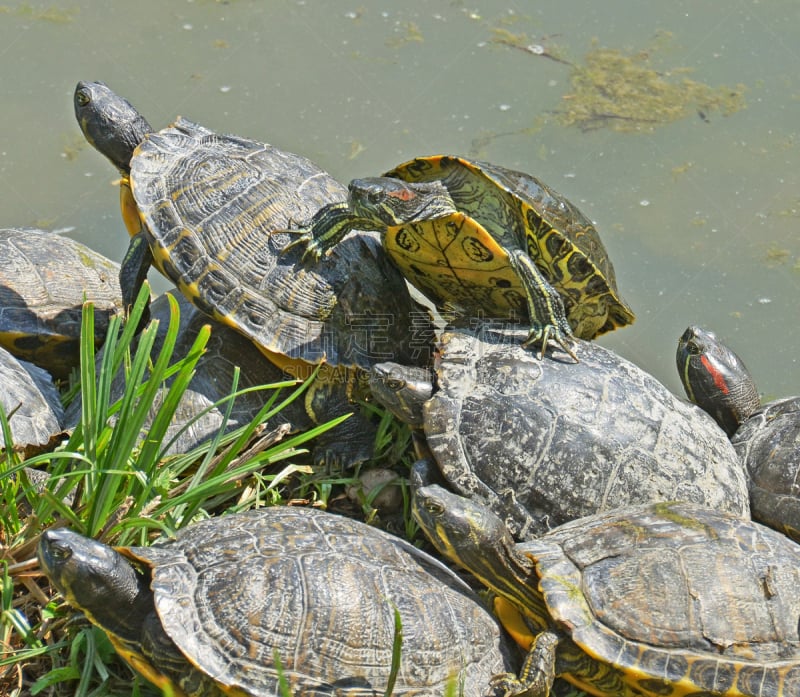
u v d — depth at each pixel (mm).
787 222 14750
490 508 8727
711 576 7688
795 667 7426
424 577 7578
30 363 10508
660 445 9023
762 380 12820
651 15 18203
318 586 7098
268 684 6773
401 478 9789
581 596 7629
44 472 8984
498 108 16328
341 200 10719
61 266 11289
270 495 9516
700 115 16344
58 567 6934
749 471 9688
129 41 17297
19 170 15211
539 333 9672
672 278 14156
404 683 6973
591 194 15133
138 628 7211
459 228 9391
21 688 7660
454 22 17984
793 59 17281
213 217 10000
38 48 17078
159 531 8602
